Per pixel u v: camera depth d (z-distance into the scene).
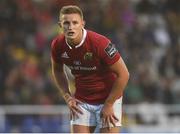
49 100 41.38
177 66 45.94
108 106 18.17
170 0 51.91
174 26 49.94
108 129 18.52
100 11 48.59
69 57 18.16
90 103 18.73
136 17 49.81
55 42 18.27
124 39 46.91
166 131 36.66
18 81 42.44
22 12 48.62
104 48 17.81
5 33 46.81
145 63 45.44
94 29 47.00
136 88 42.78
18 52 45.41
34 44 46.38
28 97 41.22
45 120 36.53
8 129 35.81
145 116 38.47
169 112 38.72
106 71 18.41
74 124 18.77
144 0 51.12
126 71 18.14
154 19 49.91
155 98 42.94
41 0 49.66
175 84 44.53
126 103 41.97
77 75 18.55
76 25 17.61
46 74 43.50
